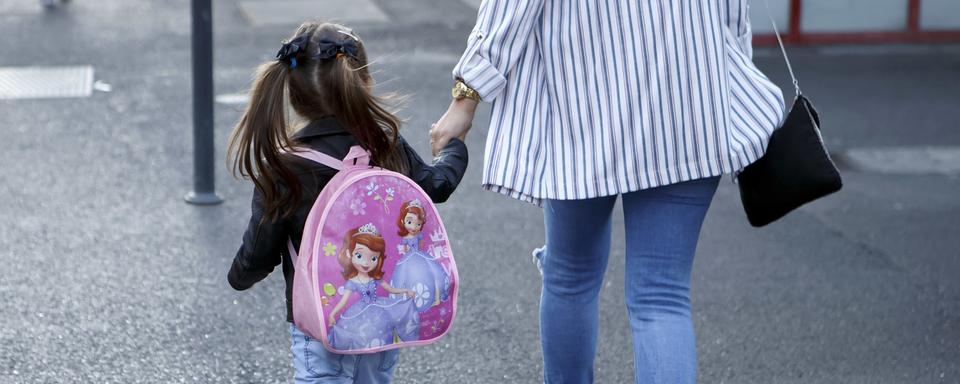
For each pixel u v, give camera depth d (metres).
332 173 2.94
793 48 12.11
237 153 3.05
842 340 4.65
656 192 3.06
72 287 5.07
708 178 3.07
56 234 5.80
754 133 3.06
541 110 3.06
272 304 4.91
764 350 4.54
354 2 14.56
